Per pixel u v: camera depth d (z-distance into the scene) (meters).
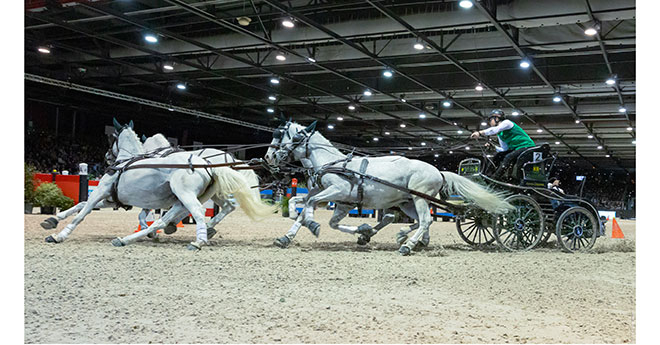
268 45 17.66
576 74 20.41
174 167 8.74
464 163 10.50
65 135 30.17
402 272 6.78
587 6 12.87
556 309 5.05
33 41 18.53
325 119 32.84
